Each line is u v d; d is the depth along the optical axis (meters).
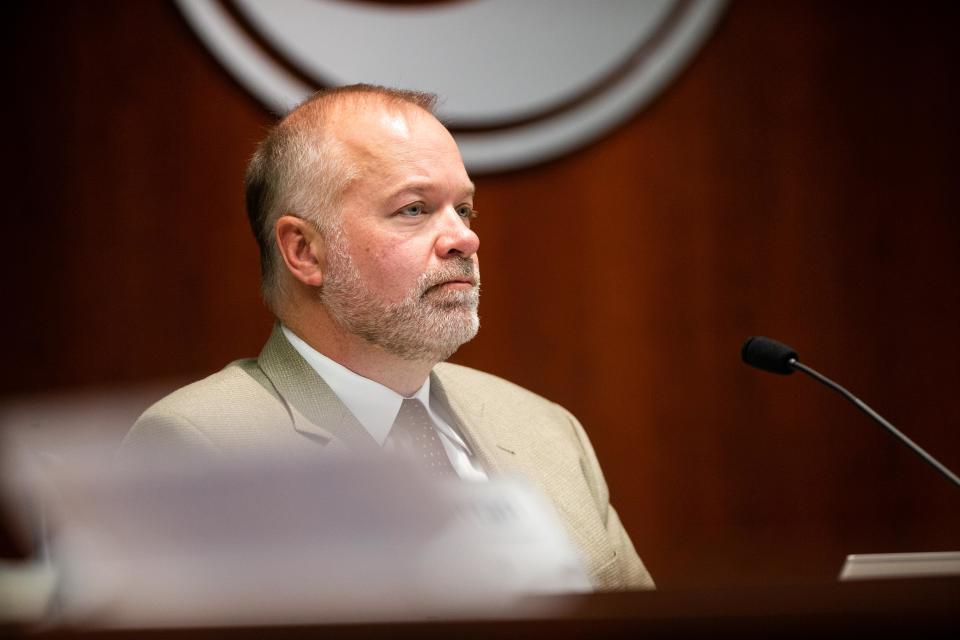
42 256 10.46
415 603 3.16
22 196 10.44
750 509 11.84
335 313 6.63
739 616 2.56
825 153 12.23
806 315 12.10
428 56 10.99
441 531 3.52
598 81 11.44
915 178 12.38
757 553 11.77
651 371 11.73
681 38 11.71
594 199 11.66
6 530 8.66
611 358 11.66
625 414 11.66
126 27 10.68
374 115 6.76
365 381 6.73
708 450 11.80
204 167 10.79
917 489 12.15
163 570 3.28
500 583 4.36
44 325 10.42
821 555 11.91
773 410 11.98
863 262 12.23
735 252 11.98
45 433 3.47
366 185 6.59
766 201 12.09
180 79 10.76
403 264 6.54
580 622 2.56
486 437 7.07
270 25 10.64
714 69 12.02
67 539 3.35
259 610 3.19
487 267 11.45
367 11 10.88
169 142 10.73
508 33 11.22
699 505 11.74
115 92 10.65
